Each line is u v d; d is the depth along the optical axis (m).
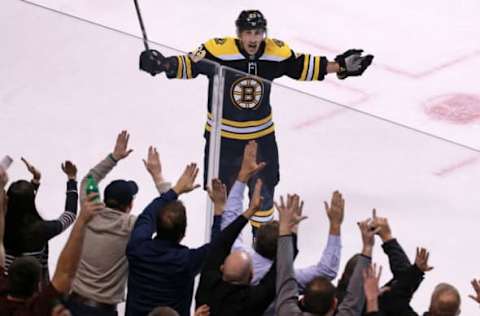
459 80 25.28
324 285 13.20
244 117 17.28
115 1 26.38
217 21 26.23
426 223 17.34
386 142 17.64
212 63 17.36
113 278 14.89
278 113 17.55
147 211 14.86
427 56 26.00
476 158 17.70
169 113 17.80
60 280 13.19
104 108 18.12
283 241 13.60
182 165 17.56
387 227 15.23
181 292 14.41
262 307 13.70
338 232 14.80
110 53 18.20
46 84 18.39
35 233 15.03
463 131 23.73
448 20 27.28
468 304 16.83
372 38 26.44
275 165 17.52
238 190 15.71
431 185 17.45
